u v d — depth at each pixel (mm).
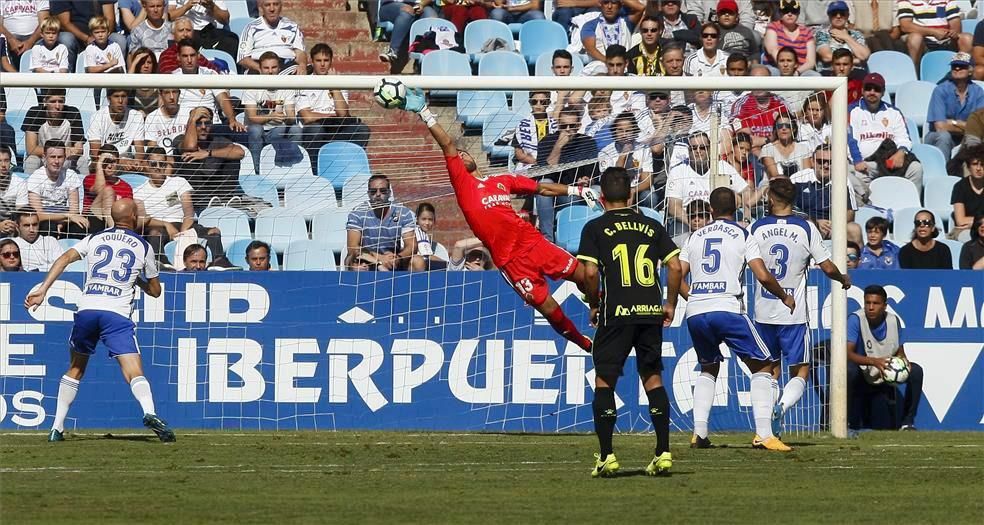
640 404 41906
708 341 33750
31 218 46688
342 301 42125
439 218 51125
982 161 55125
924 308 43438
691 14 63750
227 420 41750
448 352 42094
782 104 47031
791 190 35562
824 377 42062
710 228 33469
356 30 65562
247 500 23391
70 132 47438
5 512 21781
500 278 42344
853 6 66250
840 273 35312
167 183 47500
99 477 27188
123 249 36219
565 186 35875
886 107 58938
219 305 41938
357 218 45844
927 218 51125
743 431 41812
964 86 60906
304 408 41875
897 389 43375
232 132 48219
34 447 34188
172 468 29094
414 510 22109
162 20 60812
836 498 23938
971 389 43312
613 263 26406
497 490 24953
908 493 24781
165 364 41656
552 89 38844
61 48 59625
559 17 64562
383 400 42000
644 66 59031
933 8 65875
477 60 63156
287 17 65312
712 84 39344
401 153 50375
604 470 26922
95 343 36531
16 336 41531
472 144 52375
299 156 48719
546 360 42125
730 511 22094
